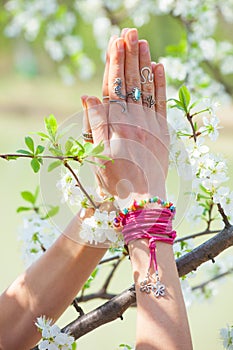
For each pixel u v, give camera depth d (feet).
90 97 2.92
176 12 6.50
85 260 3.01
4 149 15.15
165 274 2.75
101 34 8.55
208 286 4.43
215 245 3.11
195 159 3.07
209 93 6.07
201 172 3.07
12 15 9.15
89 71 9.41
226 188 3.09
